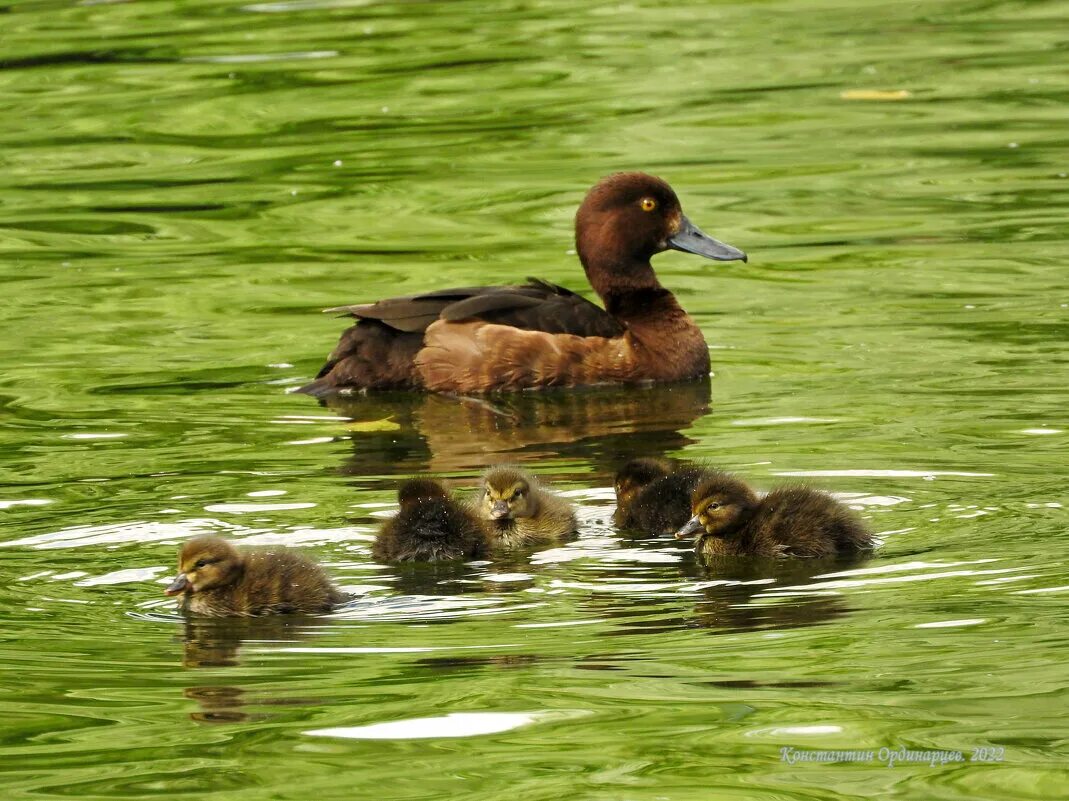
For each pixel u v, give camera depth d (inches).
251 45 1208.2
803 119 1012.5
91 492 504.4
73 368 660.1
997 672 350.0
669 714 335.0
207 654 376.5
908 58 1141.1
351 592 419.5
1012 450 515.8
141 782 311.1
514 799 302.0
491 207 877.8
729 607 397.1
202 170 956.0
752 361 657.6
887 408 575.8
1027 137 959.0
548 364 653.3
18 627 395.5
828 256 783.7
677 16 1279.5
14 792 308.2
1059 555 420.8
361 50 1186.6
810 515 434.9
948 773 307.6
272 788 308.5
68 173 954.1
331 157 970.1
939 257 770.2
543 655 369.1
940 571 413.7
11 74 1142.3
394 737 328.5
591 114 1034.7
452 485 515.5
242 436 576.7
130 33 1240.8
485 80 1112.8
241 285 768.9
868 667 355.3
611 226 705.0
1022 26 1217.4
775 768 311.1
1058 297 705.0
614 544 458.9
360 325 666.8
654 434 574.6
